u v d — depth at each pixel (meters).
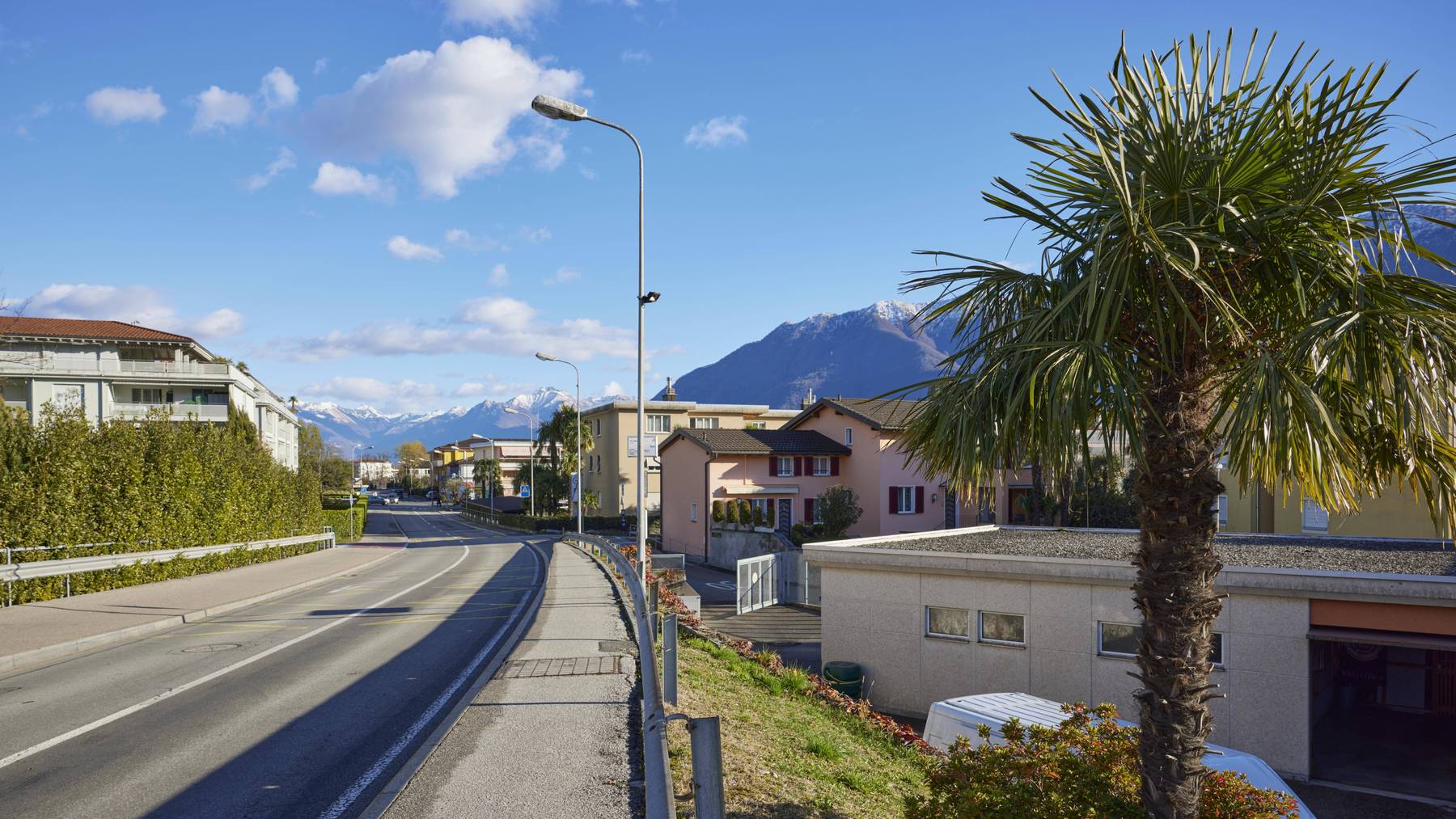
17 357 54.84
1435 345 4.31
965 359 5.44
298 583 23.97
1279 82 4.80
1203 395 5.34
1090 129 5.06
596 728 7.67
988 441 5.03
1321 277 4.88
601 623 14.30
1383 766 13.71
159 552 22.97
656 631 9.44
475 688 9.27
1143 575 5.39
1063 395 4.61
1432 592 12.24
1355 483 5.13
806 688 12.58
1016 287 5.39
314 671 11.25
